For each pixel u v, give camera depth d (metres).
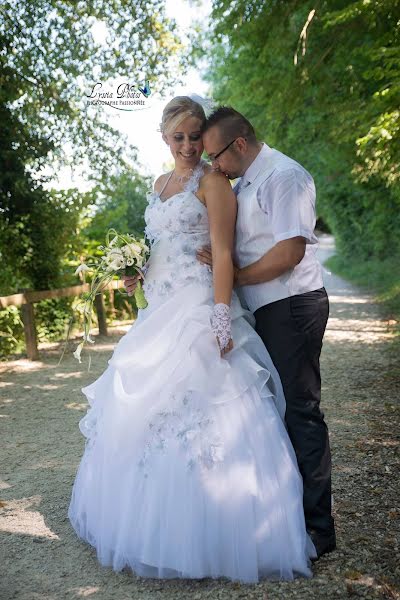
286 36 9.79
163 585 2.60
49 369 7.70
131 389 2.82
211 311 2.82
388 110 6.80
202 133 2.88
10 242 9.71
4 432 5.06
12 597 2.54
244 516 2.57
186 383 2.73
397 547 2.81
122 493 2.73
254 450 2.65
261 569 2.59
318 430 2.78
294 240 2.64
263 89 11.16
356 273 18.25
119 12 9.97
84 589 2.59
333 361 7.23
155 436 2.69
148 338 2.87
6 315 9.20
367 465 3.86
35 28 9.57
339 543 2.87
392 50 6.63
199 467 2.59
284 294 2.75
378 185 14.66
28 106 9.74
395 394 5.59
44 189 9.99
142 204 14.90
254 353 2.82
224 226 2.76
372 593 2.46
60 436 4.88
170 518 2.57
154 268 2.97
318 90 10.46
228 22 10.00
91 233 12.74
